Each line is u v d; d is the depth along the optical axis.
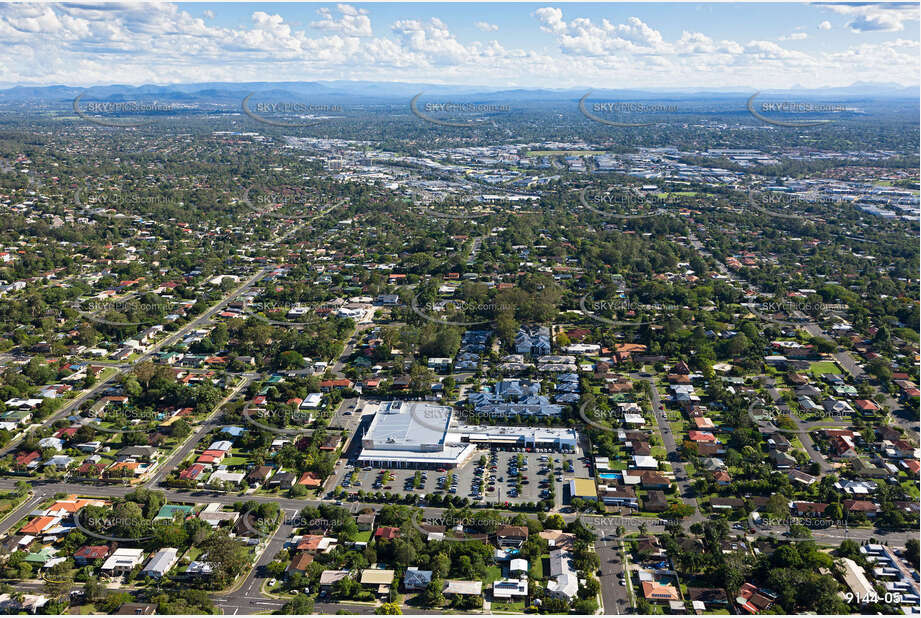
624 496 185.50
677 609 147.75
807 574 151.75
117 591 153.25
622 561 163.38
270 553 166.88
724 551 162.12
